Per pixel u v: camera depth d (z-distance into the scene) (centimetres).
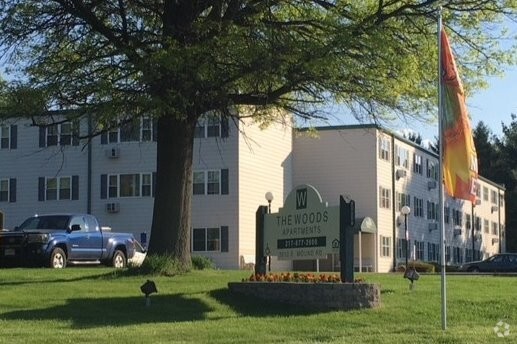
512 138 8625
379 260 4603
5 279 1692
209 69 1597
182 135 1836
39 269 2012
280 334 1092
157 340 1027
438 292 1478
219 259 4125
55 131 4066
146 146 4341
